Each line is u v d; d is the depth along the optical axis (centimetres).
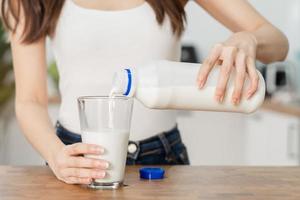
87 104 113
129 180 122
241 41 124
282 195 108
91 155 113
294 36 411
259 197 106
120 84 116
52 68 382
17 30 151
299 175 128
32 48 152
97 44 154
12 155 383
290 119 296
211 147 362
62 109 160
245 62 119
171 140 156
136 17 153
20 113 144
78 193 109
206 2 160
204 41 429
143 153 153
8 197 106
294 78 381
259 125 343
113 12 153
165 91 119
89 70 155
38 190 112
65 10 154
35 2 149
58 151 123
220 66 123
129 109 114
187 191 111
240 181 121
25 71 151
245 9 156
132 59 154
